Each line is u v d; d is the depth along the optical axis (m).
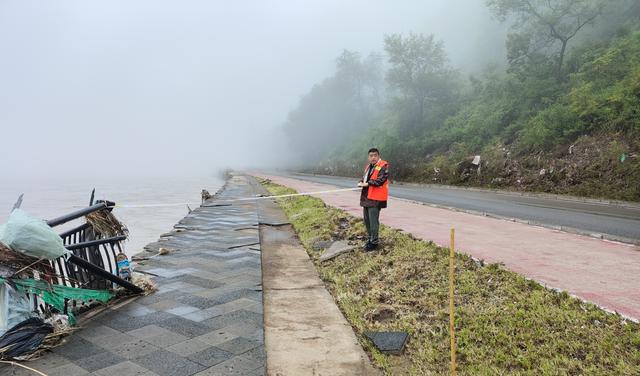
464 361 3.69
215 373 3.52
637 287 5.03
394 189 24.80
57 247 4.25
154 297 5.55
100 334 4.32
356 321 4.67
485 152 26.44
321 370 3.58
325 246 8.77
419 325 4.40
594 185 17.48
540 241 8.01
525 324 4.07
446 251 6.64
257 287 5.99
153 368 3.60
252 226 12.12
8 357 3.74
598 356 3.48
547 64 27.77
